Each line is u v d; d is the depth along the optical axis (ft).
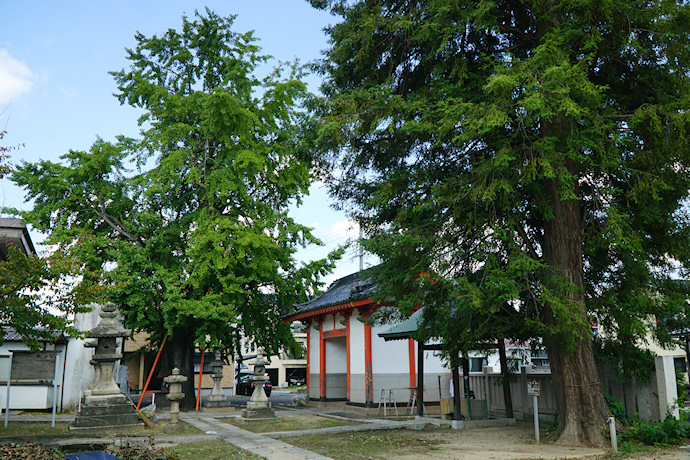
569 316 35.09
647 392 43.91
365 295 66.95
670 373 42.47
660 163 38.55
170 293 70.79
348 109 40.60
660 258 44.04
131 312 72.13
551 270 38.96
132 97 81.10
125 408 53.52
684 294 42.01
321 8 47.52
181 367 81.15
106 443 41.39
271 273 79.97
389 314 46.26
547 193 42.06
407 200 44.34
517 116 37.22
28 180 73.82
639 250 36.65
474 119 34.53
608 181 42.96
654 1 36.86
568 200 41.14
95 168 74.23
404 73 46.75
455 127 39.37
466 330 41.93
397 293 42.93
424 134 42.60
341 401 84.53
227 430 53.06
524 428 49.80
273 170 82.53
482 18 38.14
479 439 43.24
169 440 45.19
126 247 71.26
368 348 70.74
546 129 39.17
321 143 43.21
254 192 86.28
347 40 43.42
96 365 55.16
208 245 73.92
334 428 52.80
